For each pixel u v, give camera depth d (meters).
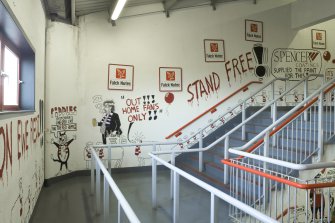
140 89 5.68
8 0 2.05
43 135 4.42
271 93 6.57
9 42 2.79
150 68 5.73
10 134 2.21
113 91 5.51
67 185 4.65
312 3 6.08
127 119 5.59
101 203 3.72
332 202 3.09
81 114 5.32
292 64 6.76
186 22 5.96
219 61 6.19
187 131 5.96
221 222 3.18
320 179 2.72
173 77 5.88
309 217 2.88
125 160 5.61
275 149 4.02
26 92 3.30
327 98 4.16
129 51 5.61
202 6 6.08
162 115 5.81
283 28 6.68
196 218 3.27
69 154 5.09
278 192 3.31
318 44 6.99
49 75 4.68
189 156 5.87
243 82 6.36
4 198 2.02
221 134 6.13
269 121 5.19
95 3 4.95
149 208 3.58
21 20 2.56
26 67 3.31
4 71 2.59
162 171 5.71
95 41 5.40
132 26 5.62
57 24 4.86
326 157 3.63
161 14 5.80
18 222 2.50
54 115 4.77
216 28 6.18
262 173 2.68
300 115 3.88
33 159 3.36
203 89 6.08
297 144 3.92
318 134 3.62
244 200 3.43
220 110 6.18
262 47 6.52
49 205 3.68
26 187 2.89
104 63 5.45
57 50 4.85
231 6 6.29
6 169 2.07
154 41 5.76
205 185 2.20
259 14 6.51
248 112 6.32
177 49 5.91
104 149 5.45
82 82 5.32
